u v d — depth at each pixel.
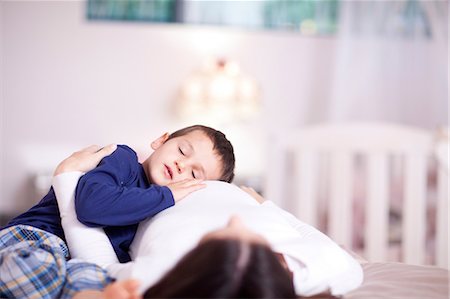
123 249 0.98
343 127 2.54
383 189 2.52
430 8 3.08
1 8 3.23
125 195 0.92
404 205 2.51
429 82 3.17
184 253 0.73
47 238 0.99
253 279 0.65
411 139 2.50
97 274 0.84
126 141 3.33
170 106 3.34
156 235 0.82
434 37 3.11
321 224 2.76
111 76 3.32
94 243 0.93
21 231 1.01
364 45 3.14
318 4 3.38
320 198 2.81
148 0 3.32
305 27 3.39
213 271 0.65
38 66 3.29
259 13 3.38
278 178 2.55
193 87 3.08
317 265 0.82
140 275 0.73
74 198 0.96
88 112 3.32
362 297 0.85
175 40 3.34
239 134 3.36
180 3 3.34
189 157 1.07
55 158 3.31
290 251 0.82
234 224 0.71
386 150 2.52
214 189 0.96
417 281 0.94
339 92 3.14
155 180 1.05
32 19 3.27
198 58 3.35
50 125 3.30
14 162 3.29
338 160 2.55
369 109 3.15
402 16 3.16
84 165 1.00
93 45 3.31
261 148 3.38
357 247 2.58
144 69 3.33
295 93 3.39
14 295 0.83
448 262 2.37
